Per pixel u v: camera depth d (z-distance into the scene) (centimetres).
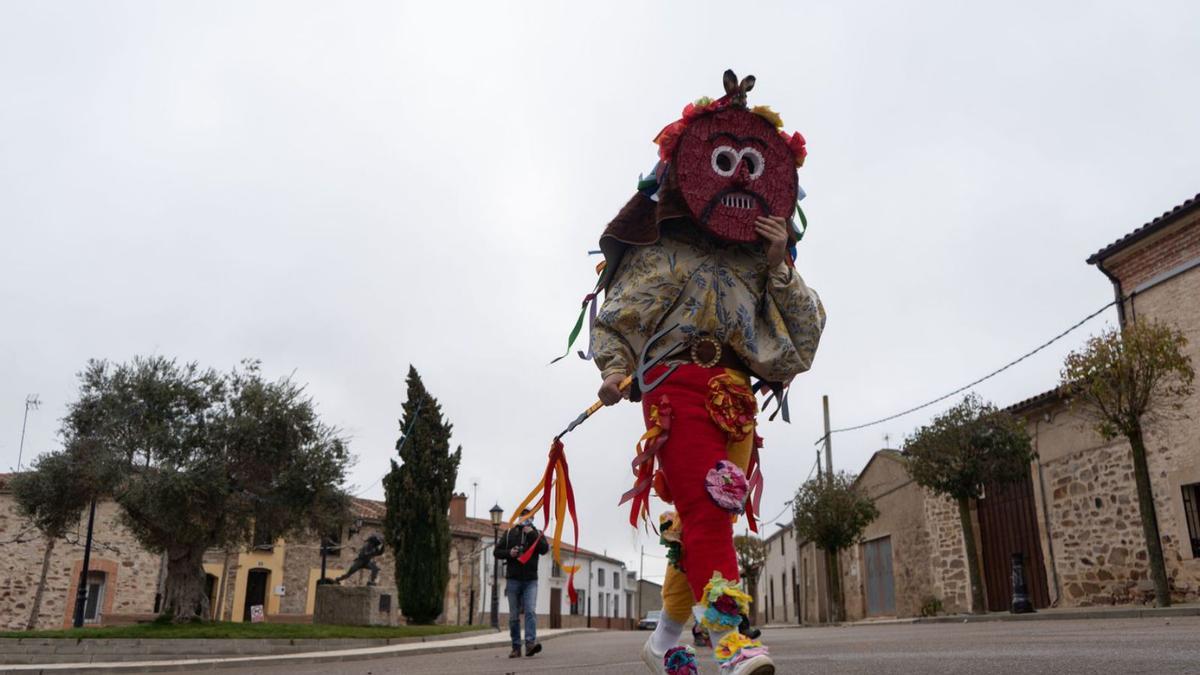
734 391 214
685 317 218
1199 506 1276
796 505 2291
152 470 1587
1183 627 611
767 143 234
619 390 213
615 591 6041
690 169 225
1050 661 325
